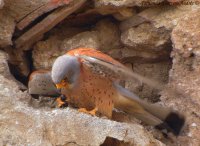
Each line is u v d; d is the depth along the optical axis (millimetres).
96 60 10242
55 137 9719
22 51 12547
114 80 10570
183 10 12312
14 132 9648
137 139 9992
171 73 11789
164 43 12344
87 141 9734
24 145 9523
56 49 12680
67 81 10320
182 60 11719
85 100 10586
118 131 9875
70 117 9930
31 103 10820
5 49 12297
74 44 12664
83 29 13125
